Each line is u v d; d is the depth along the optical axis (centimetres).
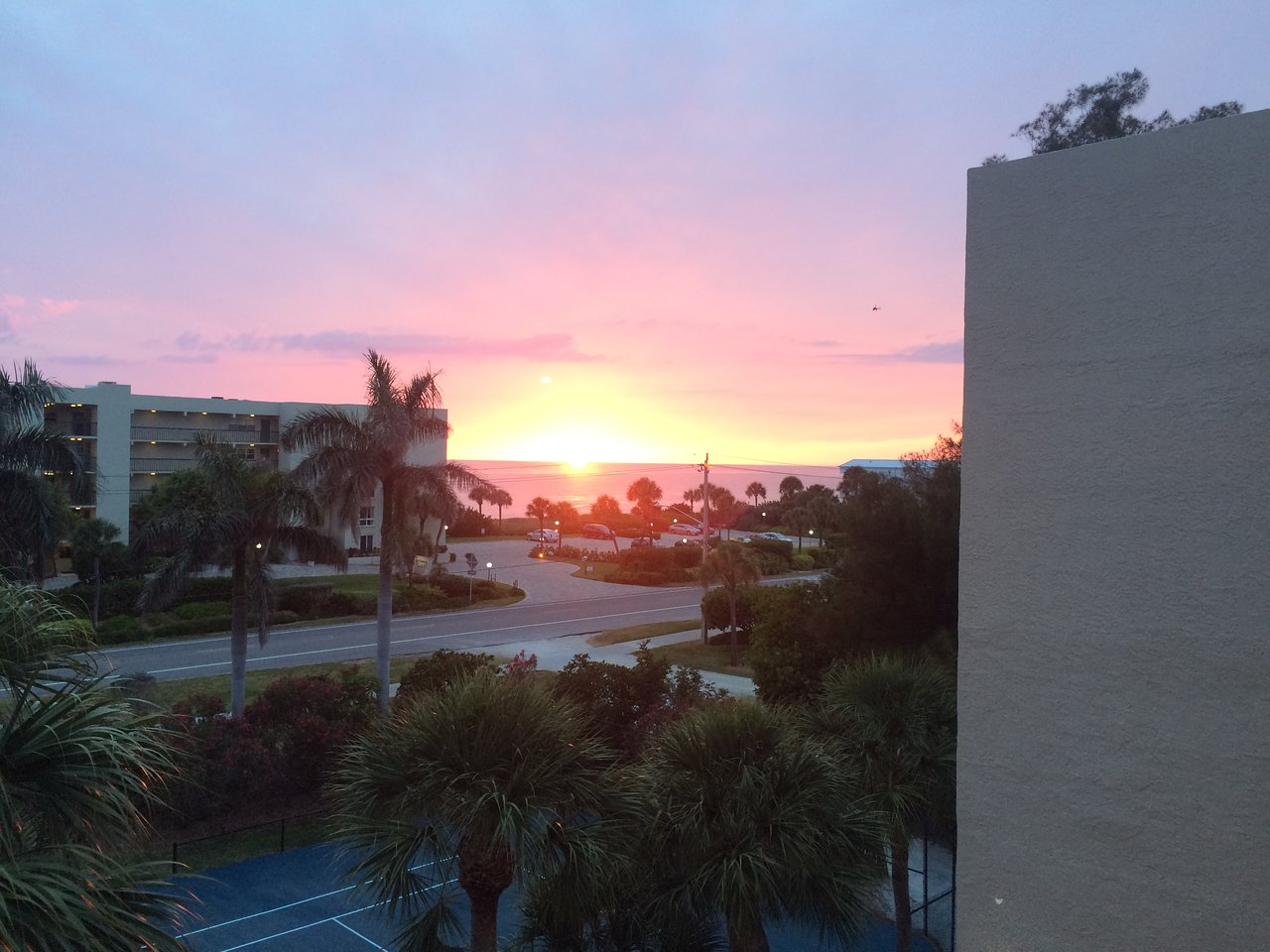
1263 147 393
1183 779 406
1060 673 443
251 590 2208
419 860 862
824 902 875
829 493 8638
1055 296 449
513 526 9775
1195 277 409
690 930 907
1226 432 398
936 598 1986
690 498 11388
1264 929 383
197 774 1681
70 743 489
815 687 2089
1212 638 399
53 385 2331
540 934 909
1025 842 454
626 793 853
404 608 4419
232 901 1445
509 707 784
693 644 3716
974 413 475
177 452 6009
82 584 3831
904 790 1062
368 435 2177
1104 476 431
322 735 1864
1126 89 1792
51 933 426
